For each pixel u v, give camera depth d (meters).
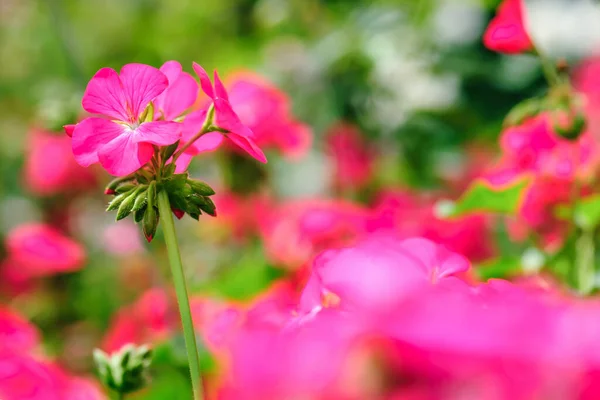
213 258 1.67
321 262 0.72
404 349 0.49
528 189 1.03
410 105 1.67
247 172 1.46
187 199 0.75
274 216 1.42
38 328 1.61
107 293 1.76
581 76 1.40
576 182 1.00
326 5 2.00
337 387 0.50
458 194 1.61
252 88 1.33
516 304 0.53
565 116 0.96
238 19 2.56
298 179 1.78
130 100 0.76
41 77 2.90
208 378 0.90
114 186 0.77
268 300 0.93
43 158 1.93
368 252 0.64
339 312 0.68
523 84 1.67
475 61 1.69
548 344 0.48
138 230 1.28
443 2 1.77
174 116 0.78
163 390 0.96
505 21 0.97
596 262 1.03
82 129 0.75
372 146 1.69
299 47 1.86
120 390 0.85
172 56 2.83
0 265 2.04
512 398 0.48
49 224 2.12
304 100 1.73
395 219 1.30
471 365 0.48
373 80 1.69
